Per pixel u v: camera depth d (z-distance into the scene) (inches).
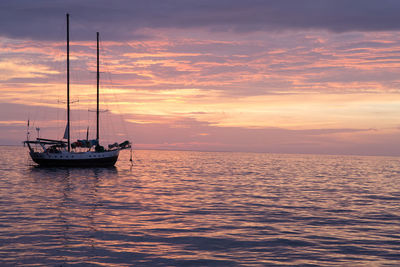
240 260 553.0
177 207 1003.9
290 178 2059.5
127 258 553.6
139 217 854.5
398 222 842.2
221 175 2197.3
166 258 557.3
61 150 2396.7
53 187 1412.4
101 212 907.4
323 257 572.1
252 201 1137.4
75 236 669.3
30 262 526.9
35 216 841.5
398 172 2913.4
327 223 821.2
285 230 746.2
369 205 1093.1
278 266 528.4
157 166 3110.2
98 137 2598.4
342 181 1937.7
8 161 3351.4
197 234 701.9
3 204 1007.0
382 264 542.9
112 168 2482.8
